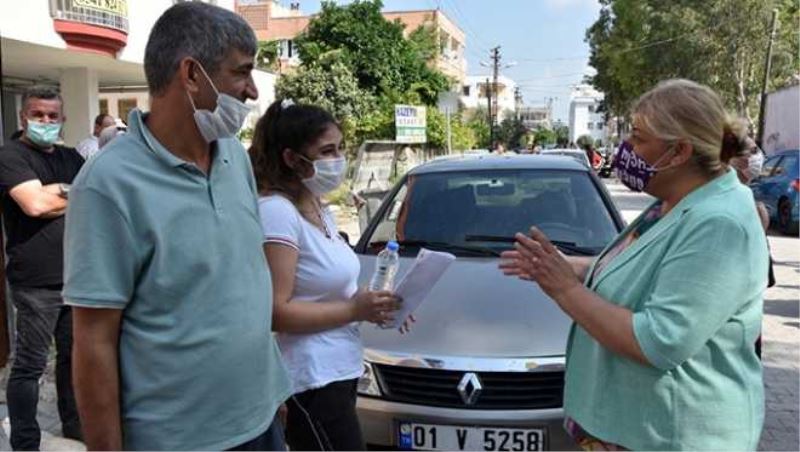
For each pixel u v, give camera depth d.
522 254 1.90
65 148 3.71
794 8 28.12
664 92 1.78
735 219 1.66
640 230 1.96
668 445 1.75
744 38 27.73
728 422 1.74
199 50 1.67
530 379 2.86
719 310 1.65
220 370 1.73
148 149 1.66
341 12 27.97
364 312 2.28
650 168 1.80
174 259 1.65
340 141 2.38
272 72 26.59
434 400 2.91
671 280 1.68
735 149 1.80
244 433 1.80
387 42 28.45
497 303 3.28
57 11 10.16
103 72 13.55
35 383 3.51
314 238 2.29
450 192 4.48
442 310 3.25
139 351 1.66
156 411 1.68
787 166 12.17
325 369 2.30
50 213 3.37
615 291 1.83
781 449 3.70
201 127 1.71
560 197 4.38
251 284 1.82
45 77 13.92
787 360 5.19
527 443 2.81
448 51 50.72
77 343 1.61
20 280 3.44
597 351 1.90
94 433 1.64
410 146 21.20
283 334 2.33
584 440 1.99
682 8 29.30
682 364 1.73
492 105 56.56
